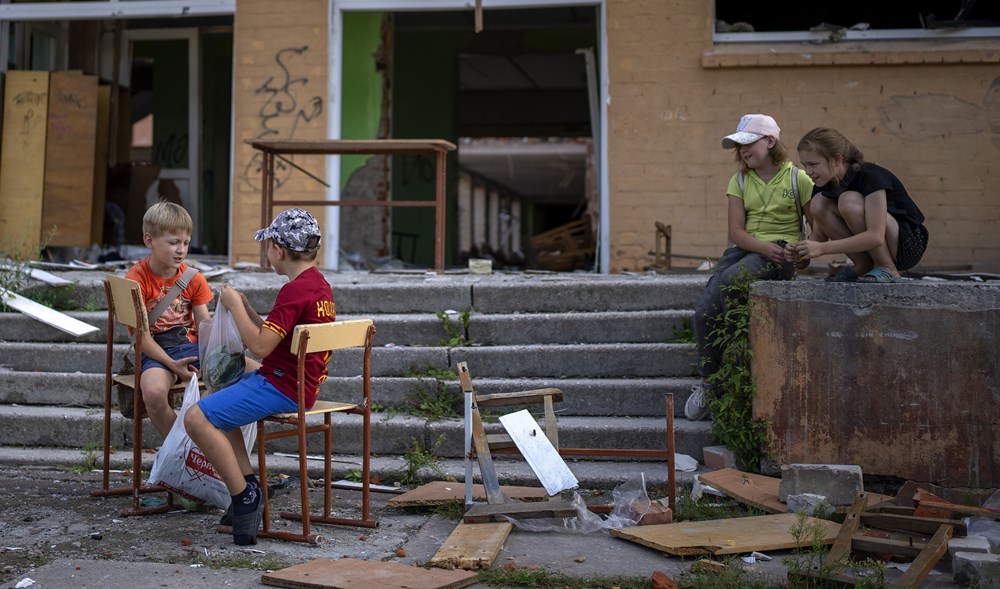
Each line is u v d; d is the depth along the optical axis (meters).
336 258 9.70
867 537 4.00
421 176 15.91
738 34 9.09
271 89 9.65
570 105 21.11
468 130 22.69
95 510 4.66
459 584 3.60
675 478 4.93
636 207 9.12
